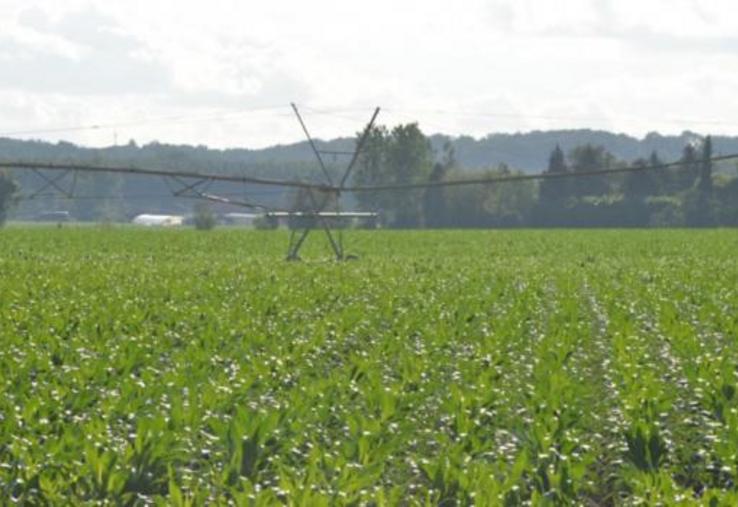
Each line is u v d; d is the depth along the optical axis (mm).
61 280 40000
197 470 13688
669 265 59312
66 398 16531
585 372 21438
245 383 17375
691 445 15156
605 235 110688
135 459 12992
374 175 186875
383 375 19812
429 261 64625
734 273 49562
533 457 13992
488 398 16734
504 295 37844
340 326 26078
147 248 80812
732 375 18656
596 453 14773
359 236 109000
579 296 37938
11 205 146875
